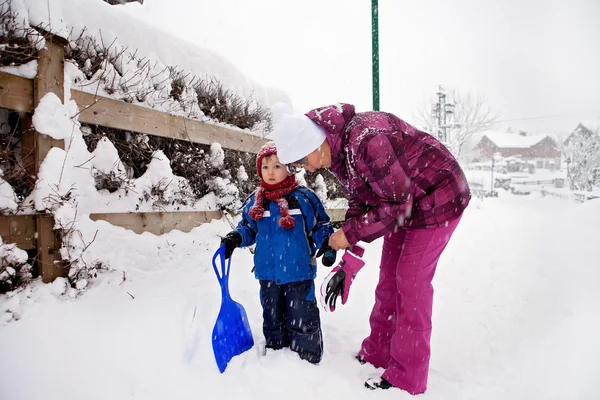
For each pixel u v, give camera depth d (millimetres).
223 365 2123
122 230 2928
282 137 2004
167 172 3463
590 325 3033
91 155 2926
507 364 2490
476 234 7758
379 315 2402
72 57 2945
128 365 1945
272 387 2012
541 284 4188
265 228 2453
